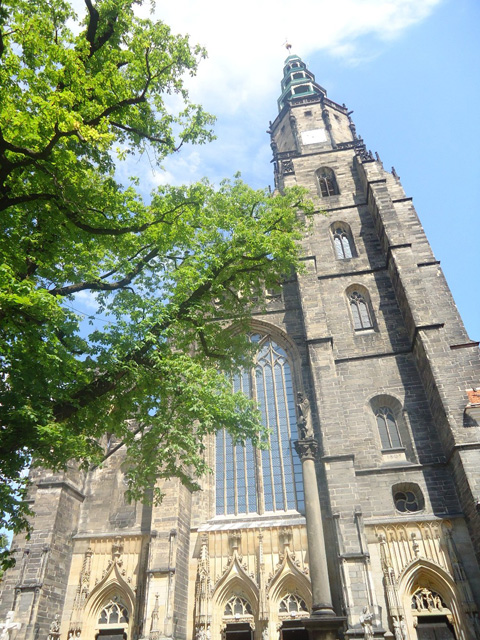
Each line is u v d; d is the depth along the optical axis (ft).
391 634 86.74
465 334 119.24
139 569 105.91
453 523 96.27
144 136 73.15
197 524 109.81
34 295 51.83
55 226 64.59
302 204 109.70
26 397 55.26
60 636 101.50
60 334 68.13
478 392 103.30
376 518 99.86
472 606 86.69
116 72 66.44
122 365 66.85
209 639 94.27
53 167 58.23
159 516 104.63
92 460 71.82
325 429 108.37
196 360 85.25
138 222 73.72
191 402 70.13
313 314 127.13
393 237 136.26
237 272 89.45
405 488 104.42
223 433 122.72
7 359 55.42
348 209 158.71
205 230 91.30
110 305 77.25
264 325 135.64
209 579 101.04
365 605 86.48
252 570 101.35
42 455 60.90
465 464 94.27
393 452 109.91
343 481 100.78
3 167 54.60
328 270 143.95
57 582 104.58
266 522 107.04
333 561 96.22
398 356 121.90
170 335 75.00
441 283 129.90
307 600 96.22
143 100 70.18
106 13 67.82
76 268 75.72
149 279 85.87
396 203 152.46
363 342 127.03
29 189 61.77
